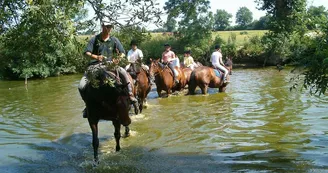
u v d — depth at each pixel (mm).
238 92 15312
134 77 10664
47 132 9328
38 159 7055
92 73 5527
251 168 6070
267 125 9133
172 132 8812
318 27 5285
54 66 28359
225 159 6633
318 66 5191
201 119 10141
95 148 6516
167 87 14594
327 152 6816
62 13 4246
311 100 12312
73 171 6289
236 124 9383
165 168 6246
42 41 4781
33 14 4195
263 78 20312
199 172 5980
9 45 4902
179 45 33969
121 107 6250
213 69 15547
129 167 6359
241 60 31359
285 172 5805
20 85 22828
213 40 34031
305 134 8156
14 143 8289
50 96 16281
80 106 13117
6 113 12273
